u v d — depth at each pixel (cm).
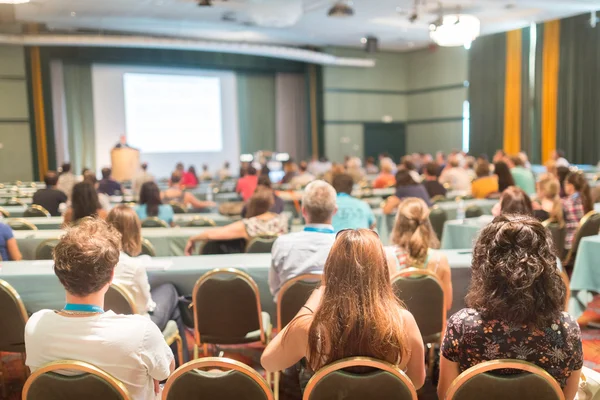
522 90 1431
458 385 151
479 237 160
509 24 1205
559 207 450
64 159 1483
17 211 650
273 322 333
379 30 1366
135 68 1529
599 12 1093
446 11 1098
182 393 159
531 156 1427
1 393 291
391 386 150
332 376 152
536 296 148
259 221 394
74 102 1478
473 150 1582
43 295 309
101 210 409
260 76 1723
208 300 272
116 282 251
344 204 422
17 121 1393
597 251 380
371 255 156
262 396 157
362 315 152
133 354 161
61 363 155
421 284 259
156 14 1177
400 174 583
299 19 1232
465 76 1602
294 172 1191
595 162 1273
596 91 1259
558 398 147
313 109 1742
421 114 1761
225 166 1434
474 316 157
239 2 1058
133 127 1537
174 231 460
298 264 266
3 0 797
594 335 372
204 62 1577
